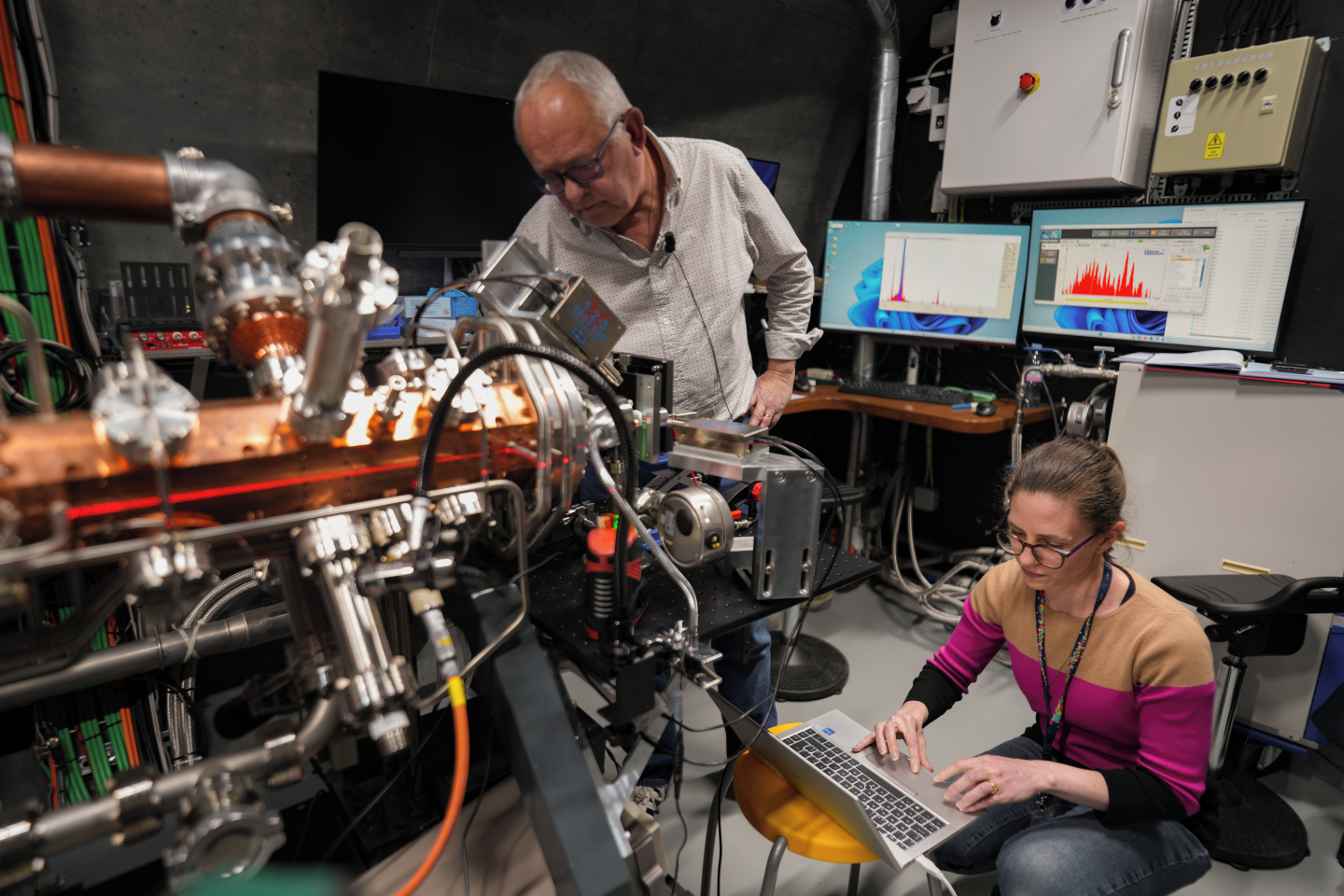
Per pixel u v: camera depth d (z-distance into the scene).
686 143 1.65
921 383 3.28
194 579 0.62
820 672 2.33
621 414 0.78
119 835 0.58
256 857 0.58
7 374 1.46
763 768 1.30
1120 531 1.13
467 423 0.78
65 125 1.96
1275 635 1.66
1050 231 2.60
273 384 0.67
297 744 0.64
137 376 0.58
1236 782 1.92
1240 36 2.28
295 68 2.20
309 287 0.56
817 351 3.55
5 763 1.01
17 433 0.55
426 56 2.39
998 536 1.60
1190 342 2.37
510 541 0.89
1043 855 1.13
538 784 0.69
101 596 0.70
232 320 0.69
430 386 0.76
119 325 1.80
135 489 0.61
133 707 1.63
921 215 3.25
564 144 1.19
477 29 2.42
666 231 1.59
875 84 3.03
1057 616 1.23
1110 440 2.18
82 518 0.59
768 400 1.90
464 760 0.65
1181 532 2.07
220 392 2.06
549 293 0.97
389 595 0.86
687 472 1.13
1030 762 1.13
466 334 1.25
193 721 1.41
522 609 0.82
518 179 2.50
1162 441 2.07
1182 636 1.09
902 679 2.37
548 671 0.78
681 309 1.67
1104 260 2.50
